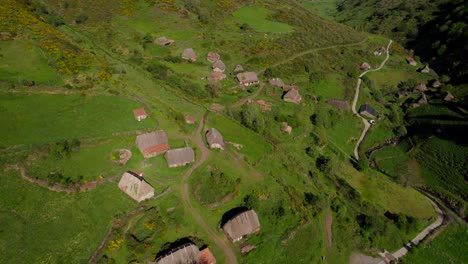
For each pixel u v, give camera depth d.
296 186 79.12
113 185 67.81
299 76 130.38
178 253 54.94
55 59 97.44
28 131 73.75
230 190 72.25
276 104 108.50
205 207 67.94
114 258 55.59
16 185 63.28
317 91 124.38
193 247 56.50
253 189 74.12
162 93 100.69
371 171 93.50
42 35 105.75
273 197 73.69
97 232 58.75
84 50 112.19
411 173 95.19
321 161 90.00
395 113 123.19
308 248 66.06
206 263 56.91
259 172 79.25
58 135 74.62
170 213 65.44
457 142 99.25
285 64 133.88
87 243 56.88
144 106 91.06
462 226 78.75
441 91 129.12
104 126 80.75
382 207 80.75
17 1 123.81
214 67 118.94
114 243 56.78
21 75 88.56
